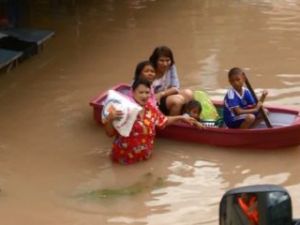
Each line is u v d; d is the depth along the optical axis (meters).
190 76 15.58
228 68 16.22
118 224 9.22
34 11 22.20
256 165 10.94
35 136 12.38
